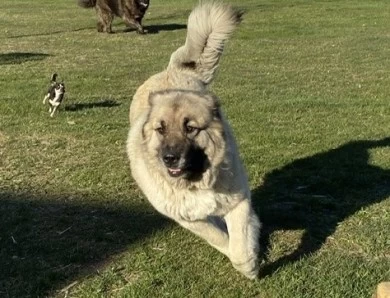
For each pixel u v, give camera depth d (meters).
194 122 1.79
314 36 7.89
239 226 1.86
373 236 2.20
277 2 12.38
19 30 8.62
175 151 1.75
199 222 1.91
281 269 1.99
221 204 1.85
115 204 2.51
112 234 2.25
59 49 6.89
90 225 2.32
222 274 1.99
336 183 2.68
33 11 11.20
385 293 1.57
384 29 8.48
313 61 6.02
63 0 13.33
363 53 6.49
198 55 2.37
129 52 6.69
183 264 2.05
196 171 1.81
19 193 2.62
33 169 2.90
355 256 2.08
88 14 10.74
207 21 2.33
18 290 1.89
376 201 2.51
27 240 2.21
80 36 8.12
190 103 1.83
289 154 3.06
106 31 8.55
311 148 3.15
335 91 4.59
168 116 1.82
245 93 4.48
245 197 1.89
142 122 1.99
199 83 2.28
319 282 1.90
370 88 4.69
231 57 6.25
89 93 4.49
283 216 2.37
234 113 3.86
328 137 3.35
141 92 2.35
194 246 2.17
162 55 6.45
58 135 3.41
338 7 11.38
